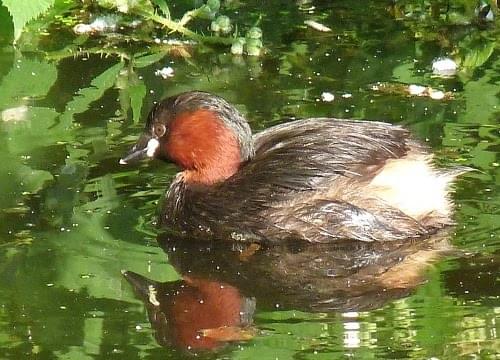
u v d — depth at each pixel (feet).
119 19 55.93
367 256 35.17
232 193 37.09
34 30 55.26
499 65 50.31
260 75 49.90
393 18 56.90
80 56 52.54
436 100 46.11
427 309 31.73
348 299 32.53
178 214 37.58
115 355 29.60
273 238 36.40
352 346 29.84
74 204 38.11
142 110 45.73
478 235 35.70
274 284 33.58
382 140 37.32
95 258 34.91
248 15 57.57
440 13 57.26
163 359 29.35
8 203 38.06
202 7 55.16
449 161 39.91
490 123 43.47
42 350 29.94
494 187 38.24
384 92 47.29
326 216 36.04
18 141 42.57
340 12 57.93
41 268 34.27
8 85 48.75
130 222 37.22
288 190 36.47
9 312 31.83
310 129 38.24
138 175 40.24
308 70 50.37
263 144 38.52
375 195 36.09
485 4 56.39
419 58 51.47
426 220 36.19
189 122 38.01
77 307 32.07
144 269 34.40
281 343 30.12
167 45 54.03
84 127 44.06
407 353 29.35
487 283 32.99
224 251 36.01
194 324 31.19
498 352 29.19
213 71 50.60
